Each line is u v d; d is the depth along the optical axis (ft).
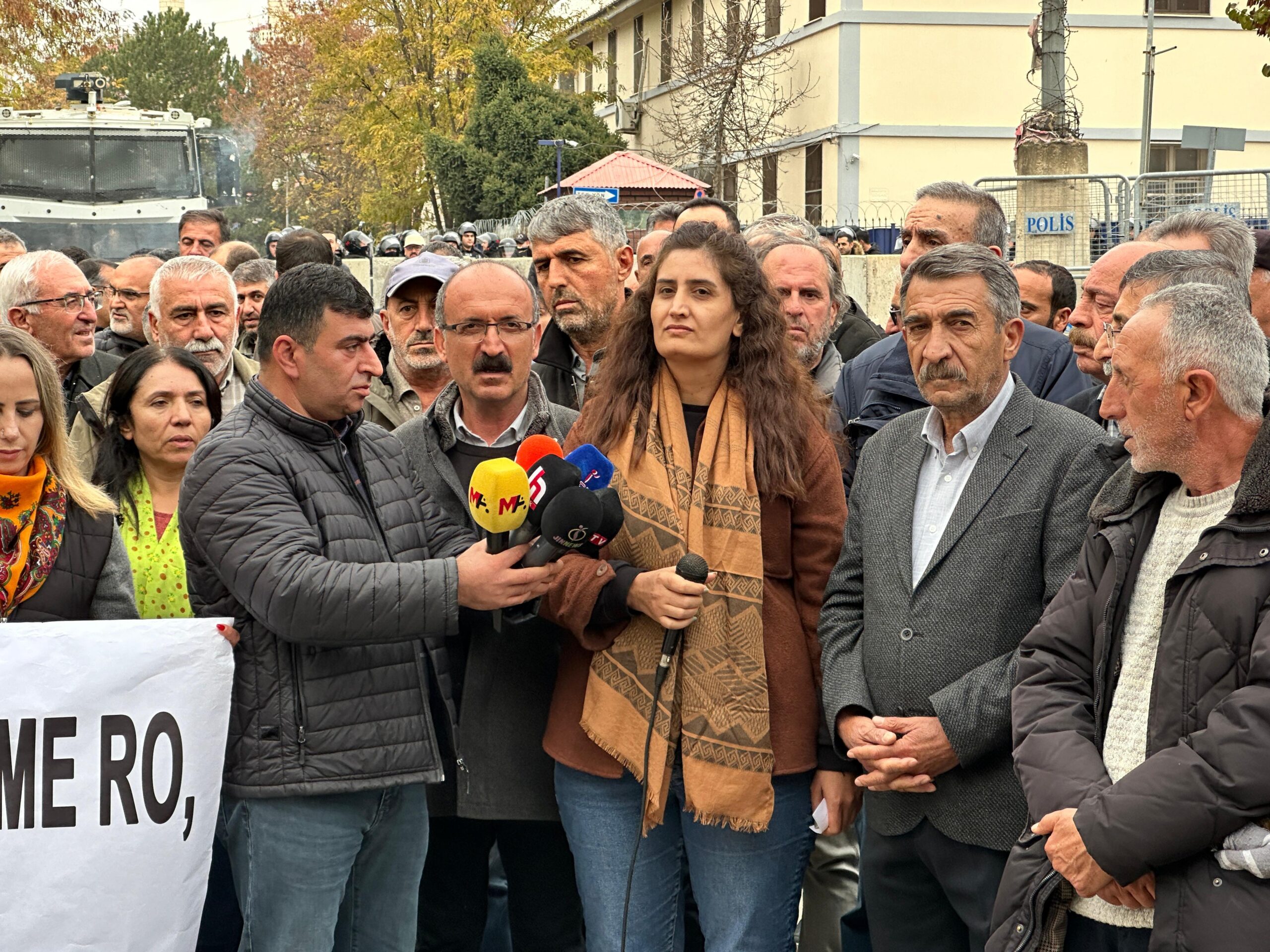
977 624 10.63
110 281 23.80
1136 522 9.48
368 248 52.39
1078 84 81.66
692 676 10.84
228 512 10.39
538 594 10.52
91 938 10.00
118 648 10.12
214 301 17.39
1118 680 9.35
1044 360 15.55
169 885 10.21
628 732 10.87
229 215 118.62
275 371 10.96
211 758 10.35
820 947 14.49
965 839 10.55
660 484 11.18
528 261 48.57
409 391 17.12
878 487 11.53
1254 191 41.37
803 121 88.58
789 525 11.48
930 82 83.25
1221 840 8.25
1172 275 10.88
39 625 10.02
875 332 19.54
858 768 11.27
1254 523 8.46
